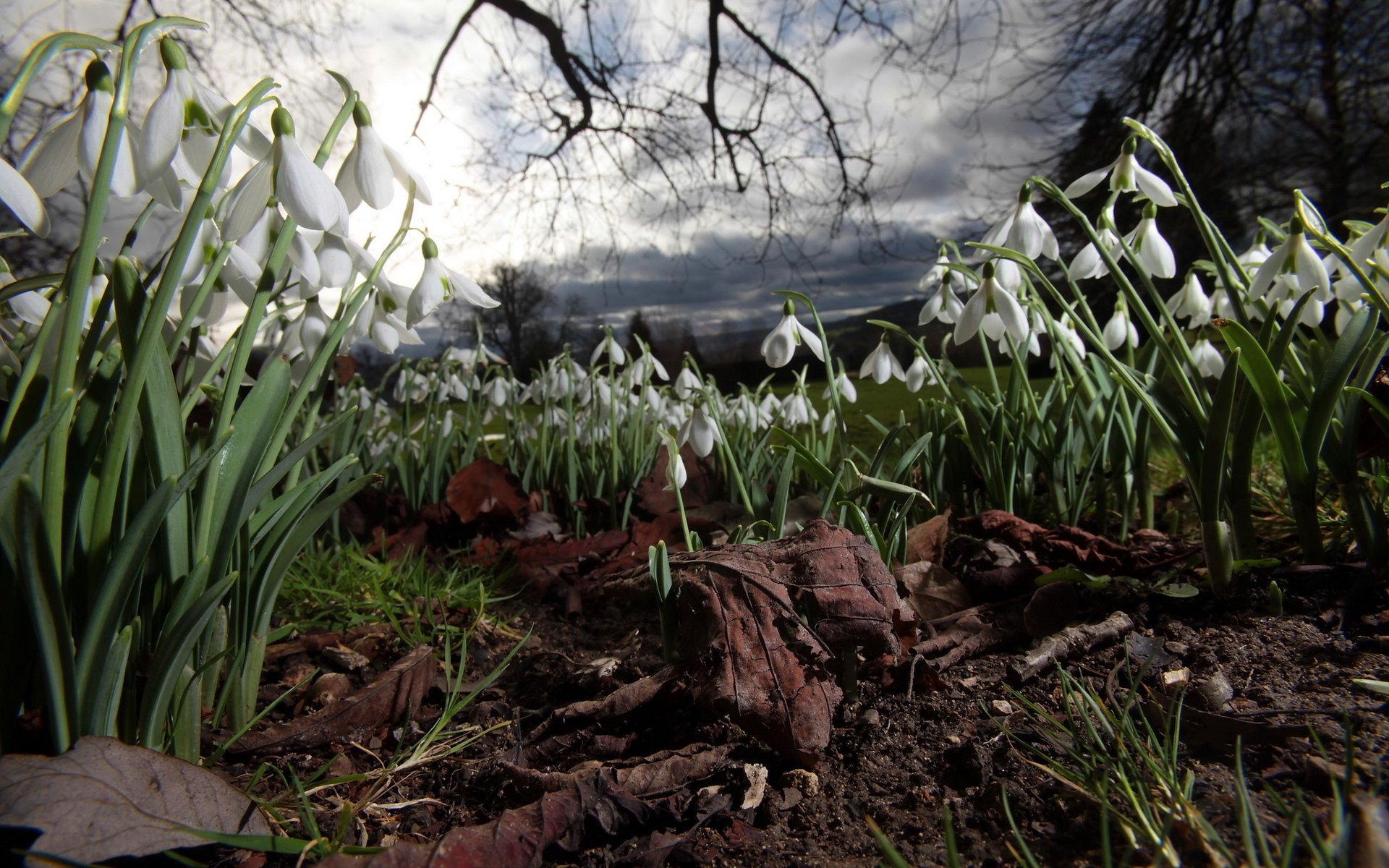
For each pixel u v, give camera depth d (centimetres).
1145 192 26
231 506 17
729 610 20
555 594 33
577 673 24
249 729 21
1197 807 15
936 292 32
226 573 18
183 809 14
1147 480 34
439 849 14
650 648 26
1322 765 15
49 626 14
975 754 17
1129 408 34
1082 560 28
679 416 44
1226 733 17
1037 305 33
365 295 20
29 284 16
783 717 18
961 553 29
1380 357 24
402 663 23
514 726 21
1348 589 23
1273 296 32
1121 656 22
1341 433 26
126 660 16
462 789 18
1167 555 29
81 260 13
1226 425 23
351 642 28
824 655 19
